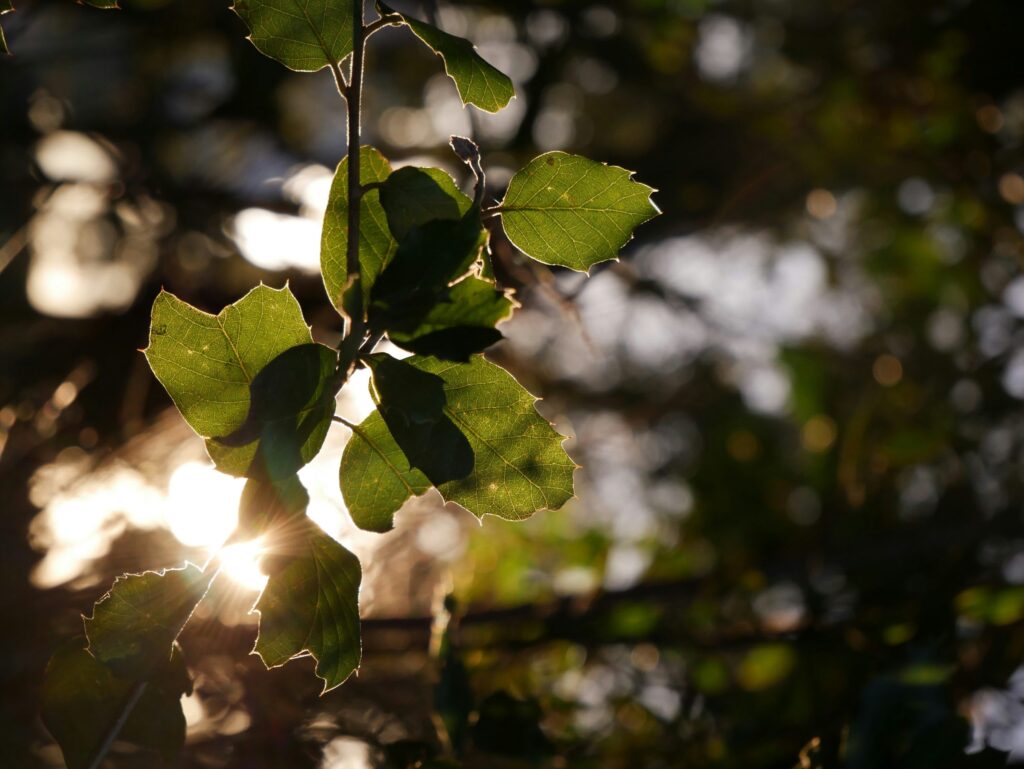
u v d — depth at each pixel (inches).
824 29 63.6
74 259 47.0
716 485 57.8
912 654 24.5
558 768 27.0
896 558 45.3
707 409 60.8
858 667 33.6
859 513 50.5
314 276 43.7
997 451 52.7
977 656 34.2
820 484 55.3
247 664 27.0
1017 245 55.4
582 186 18.3
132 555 33.4
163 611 17.3
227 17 51.6
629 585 42.2
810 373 57.7
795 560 44.8
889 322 59.6
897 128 58.5
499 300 17.1
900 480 52.4
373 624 32.2
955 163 56.7
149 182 45.8
